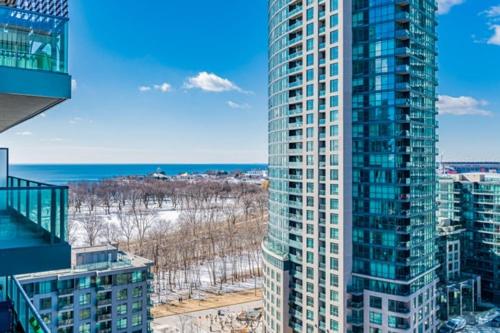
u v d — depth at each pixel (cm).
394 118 6131
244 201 19838
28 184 1377
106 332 5831
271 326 7469
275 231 7769
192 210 18488
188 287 10431
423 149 6600
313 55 6825
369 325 6222
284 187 7412
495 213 10156
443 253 9412
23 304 1338
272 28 8088
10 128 1730
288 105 7356
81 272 5741
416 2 6456
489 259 10231
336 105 6475
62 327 5519
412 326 6066
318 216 6681
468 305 9262
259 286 10675
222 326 8069
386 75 6191
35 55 1091
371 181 6284
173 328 7831
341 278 6319
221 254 12688
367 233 6291
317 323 6631
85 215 16475
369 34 6347
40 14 1103
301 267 6956
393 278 6053
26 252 1041
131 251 11819
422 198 6500
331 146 6538
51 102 1173
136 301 6122
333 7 6544
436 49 7231
